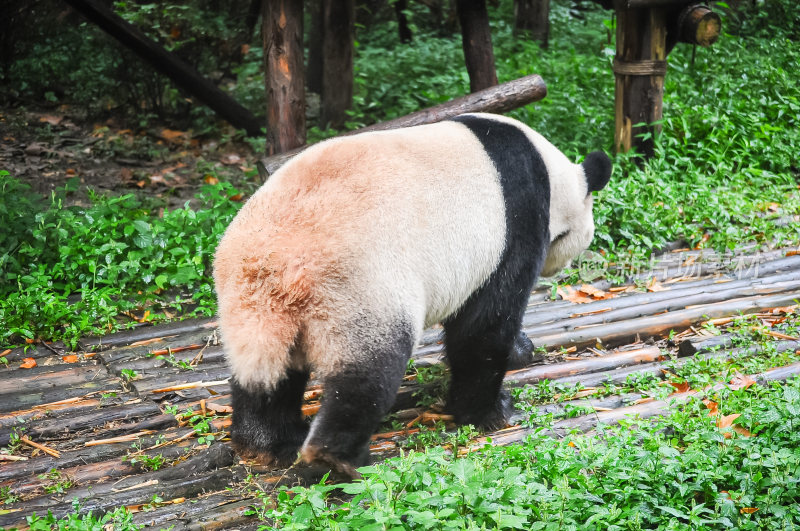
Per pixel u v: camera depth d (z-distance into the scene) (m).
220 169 8.90
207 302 5.74
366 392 3.47
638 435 4.04
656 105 7.76
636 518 3.28
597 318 5.58
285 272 3.38
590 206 4.68
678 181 7.82
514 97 6.91
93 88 10.42
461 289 3.86
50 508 3.64
